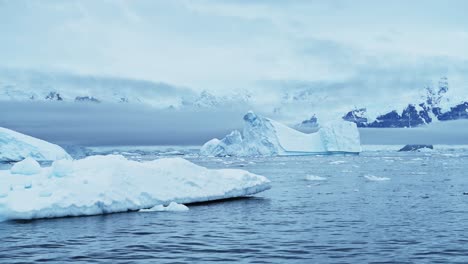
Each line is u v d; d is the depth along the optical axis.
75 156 149.00
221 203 26.33
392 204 26.83
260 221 20.38
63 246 15.12
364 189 37.16
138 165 23.89
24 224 18.77
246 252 14.31
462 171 66.75
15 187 20.61
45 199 20.05
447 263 12.94
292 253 14.16
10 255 13.93
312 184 43.06
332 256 13.77
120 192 22.00
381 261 13.15
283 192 34.47
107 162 22.98
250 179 28.11
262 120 155.25
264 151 152.88
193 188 25.06
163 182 24.09
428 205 26.28
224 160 129.25
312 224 19.62
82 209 20.62
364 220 20.77
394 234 17.28
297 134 156.88
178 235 17.03
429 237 16.67
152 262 13.09
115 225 18.83
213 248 14.86
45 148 102.38
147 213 21.92
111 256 13.80
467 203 27.19
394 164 97.06
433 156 166.25
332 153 154.00
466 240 16.09
